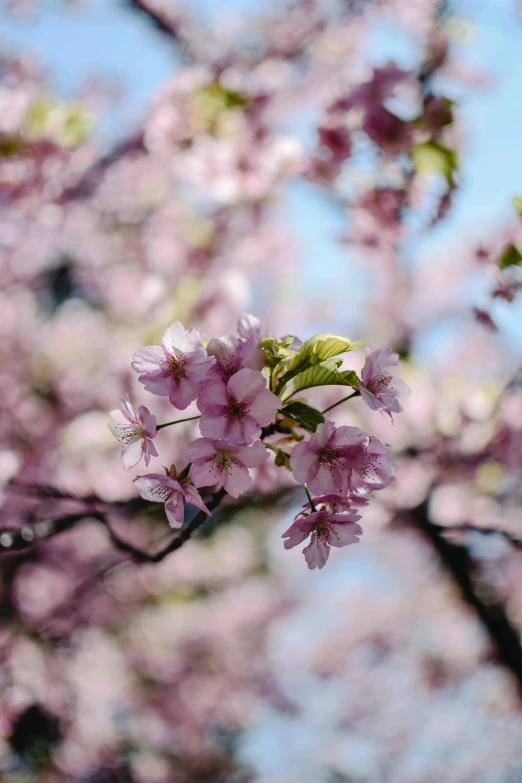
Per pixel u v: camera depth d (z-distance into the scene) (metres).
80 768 7.12
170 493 1.78
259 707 9.31
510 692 8.87
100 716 7.55
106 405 6.08
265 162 4.32
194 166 4.44
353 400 4.62
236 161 4.37
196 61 5.54
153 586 8.22
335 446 1.70
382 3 5.70
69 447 5.58
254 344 1.68
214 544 9.04
